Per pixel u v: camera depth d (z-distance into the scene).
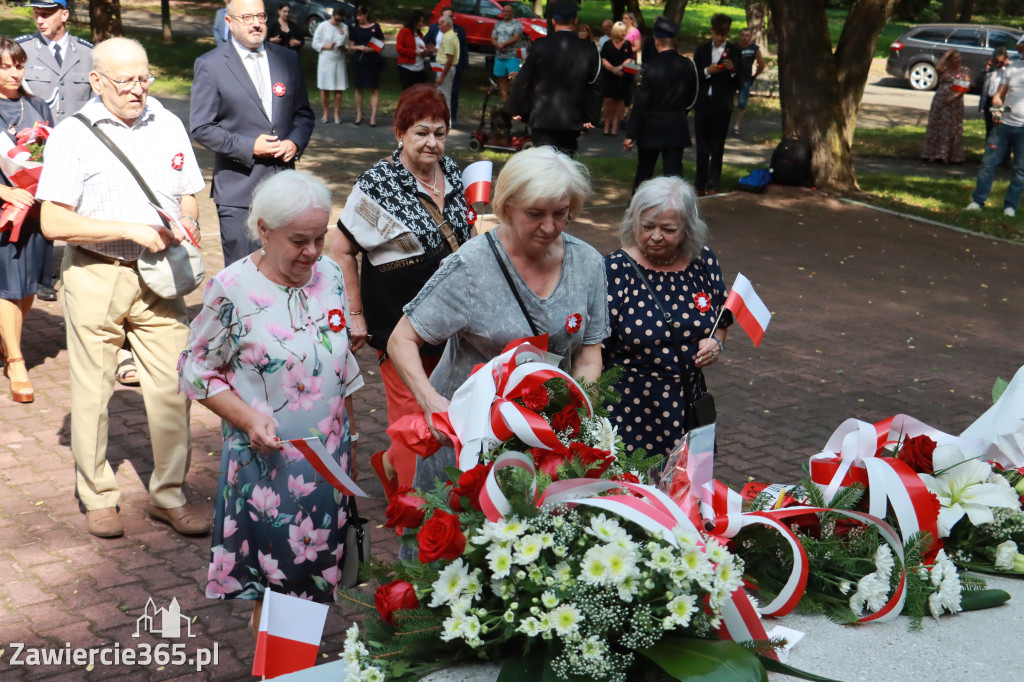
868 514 2.46
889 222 12.70
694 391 3.92
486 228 4.45
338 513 3.24
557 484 2.10
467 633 1.94
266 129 5.46
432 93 3.98
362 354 7.28
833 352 7.85
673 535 2.02
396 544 4.57
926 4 50.50
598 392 2.65
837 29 42.28
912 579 2.38
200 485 5.06
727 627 2.06
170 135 4.39
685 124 11.77
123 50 4.16
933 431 2.85
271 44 5.57
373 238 4.00
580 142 17.62
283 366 3.10
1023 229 12.63
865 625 2.32
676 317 3.87
